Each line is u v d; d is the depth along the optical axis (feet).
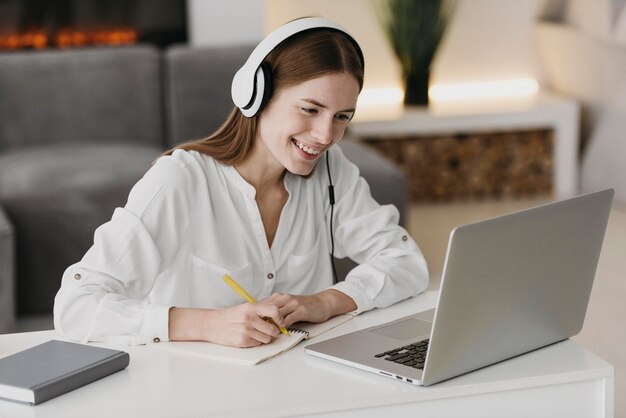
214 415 4.37
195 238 6.03
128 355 4.93
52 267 11.68
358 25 17.38
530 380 4.73
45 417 4.37
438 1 16.19
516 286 4.75
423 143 16.58
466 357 4.68
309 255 6.38
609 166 15.67
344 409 4.50
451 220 15.29
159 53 14.96
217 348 5.14
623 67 15.17
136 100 14.61
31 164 12.67
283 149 5.74
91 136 14.53
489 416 4.73
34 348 5.03
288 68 5.56
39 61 14.40
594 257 5.16
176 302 6.08
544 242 4.79
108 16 15.67
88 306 5.34
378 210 6.53
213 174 6.09
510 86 18.06
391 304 6.02
